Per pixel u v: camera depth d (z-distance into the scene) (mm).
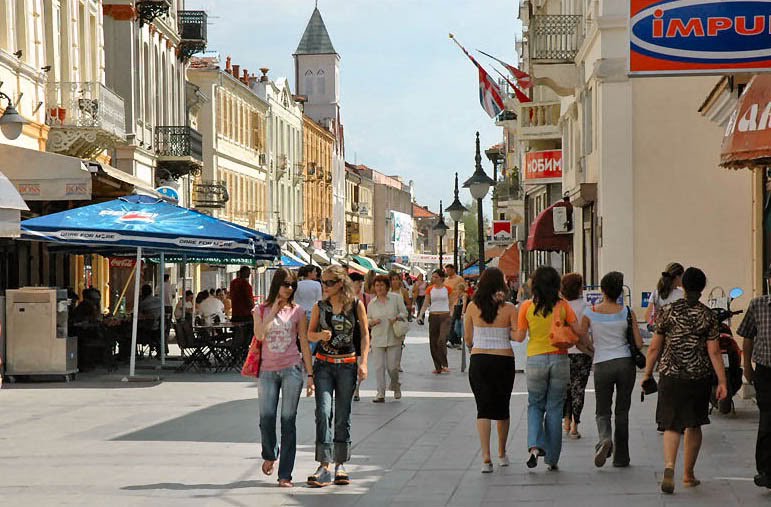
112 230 28453
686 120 34531
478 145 39469
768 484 13266
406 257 180375
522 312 15352
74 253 36969
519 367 31031
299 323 14625
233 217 88375
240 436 18906
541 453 15156
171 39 64250
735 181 34438
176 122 66438
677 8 15047
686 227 34531
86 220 28844
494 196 89188
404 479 14891
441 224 68000
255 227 96312
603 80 34719
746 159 18125
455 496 13633
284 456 14383
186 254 35531
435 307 32500
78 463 16109
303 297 26062
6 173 32125
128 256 38094
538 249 47781
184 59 68062
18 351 28719
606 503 12969
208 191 76250
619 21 34562
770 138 17547
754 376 13453
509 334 15438
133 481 14664
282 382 14555
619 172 34719
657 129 34625
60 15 44125
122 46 53969
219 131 83938
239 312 34188
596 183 37188
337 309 14758
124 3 53781
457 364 36062
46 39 42406
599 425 15508
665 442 13633
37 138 39812
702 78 34406
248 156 94312
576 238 44750
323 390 14609
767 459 13289
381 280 24984
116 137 44656
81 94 42250
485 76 54656
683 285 13930
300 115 119938
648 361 14109
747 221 34406
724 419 20172
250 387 27641
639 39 15102
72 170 32188
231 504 13195
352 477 15078
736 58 15000
